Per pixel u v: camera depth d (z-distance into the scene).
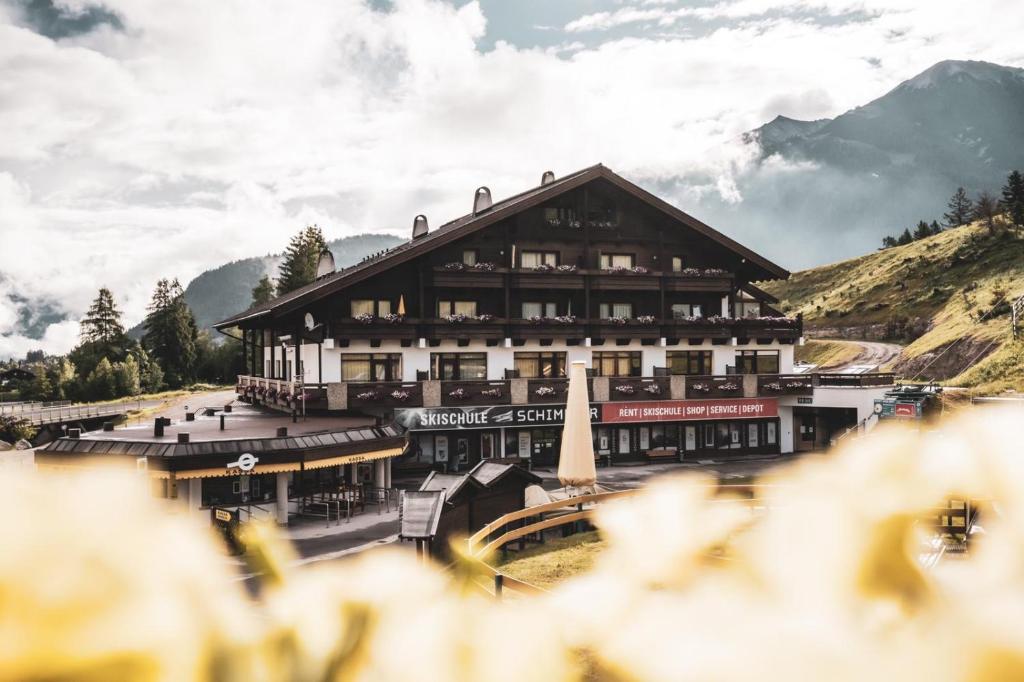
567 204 41.59
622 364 41.53
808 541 0.65
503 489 22.12
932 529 0.64
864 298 101.19
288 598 0.65
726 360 42.91
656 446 40.97
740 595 0.63
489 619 0.68
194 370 107.06
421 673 0.63
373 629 0.65
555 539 21.56
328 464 27.59
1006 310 65.56
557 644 0.64
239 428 30.98
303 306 36.22
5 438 49.44
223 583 0.59
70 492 0.54
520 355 39.88
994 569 0.59
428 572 0.73
